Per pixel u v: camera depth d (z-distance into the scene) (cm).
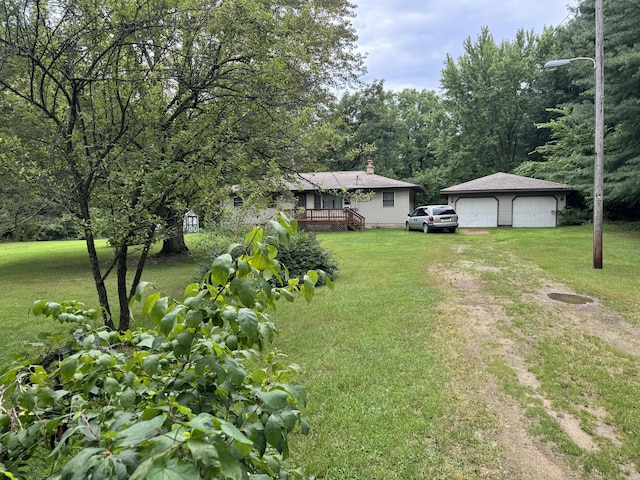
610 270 977
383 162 3753
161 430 85
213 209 562
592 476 279
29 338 594
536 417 351
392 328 591
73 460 79
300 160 820
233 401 132
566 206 2202
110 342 170
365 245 1633
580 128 2159
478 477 277
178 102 582
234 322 130
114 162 488
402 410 361
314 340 549
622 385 407
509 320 625
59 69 477
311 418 349
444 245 1541
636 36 1448
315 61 914
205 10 509
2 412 120
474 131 3312
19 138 498
